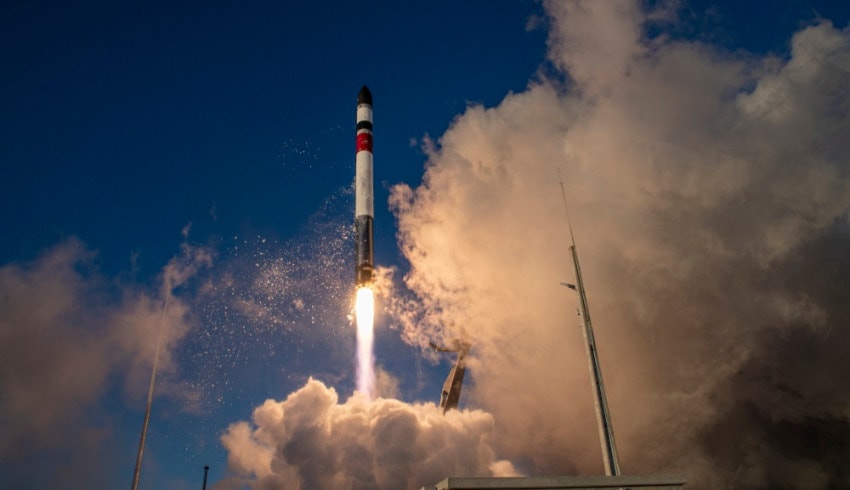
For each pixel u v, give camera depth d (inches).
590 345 1047.0
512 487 691.4
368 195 1754.4
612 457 967.0
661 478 724.7
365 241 1707.7
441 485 703.7
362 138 1819.6
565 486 703.7
